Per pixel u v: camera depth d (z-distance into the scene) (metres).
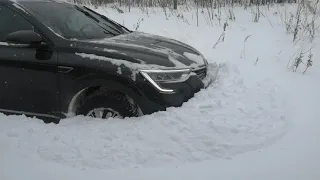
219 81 4.54
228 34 7.50
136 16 8.59
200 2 9.75
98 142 3.31
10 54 3.73
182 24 8.12
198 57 4.31
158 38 4.64
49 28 3.74
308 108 4.25
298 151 3.23
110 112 3.70
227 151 3.20
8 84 3.81
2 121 3.76
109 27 4.66
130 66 3.52
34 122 3.73
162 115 3.54
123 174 2.90
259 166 3.01
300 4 9.23
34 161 3.10
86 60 3.57
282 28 7.75
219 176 2.87
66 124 3.65
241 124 3.54
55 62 3.60
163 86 3.55
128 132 3.39
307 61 5.91
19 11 3.82
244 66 5.74
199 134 3.35
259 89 4.58
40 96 3.75
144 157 3.09
